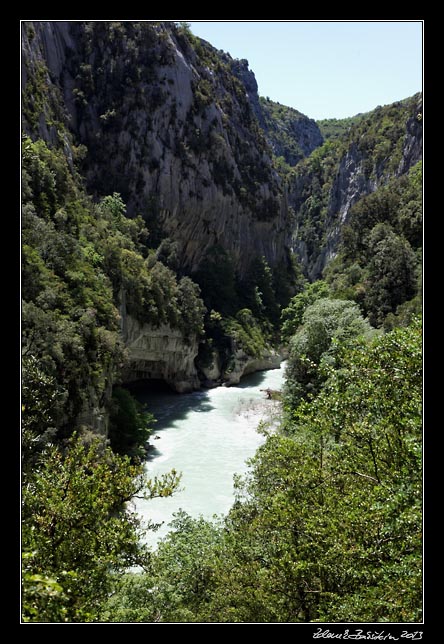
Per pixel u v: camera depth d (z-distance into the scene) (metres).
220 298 86.25
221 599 15.57
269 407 57.28
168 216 86.06
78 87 85.00
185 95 92.94
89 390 34.88
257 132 120.38
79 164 78.81
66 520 11.73
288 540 13.46
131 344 55.78
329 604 11.03
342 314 41.56
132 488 13.77
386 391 11.91
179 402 60.06
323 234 152.75
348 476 13.17
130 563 13.24
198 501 32.91
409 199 66.81
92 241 51.91
